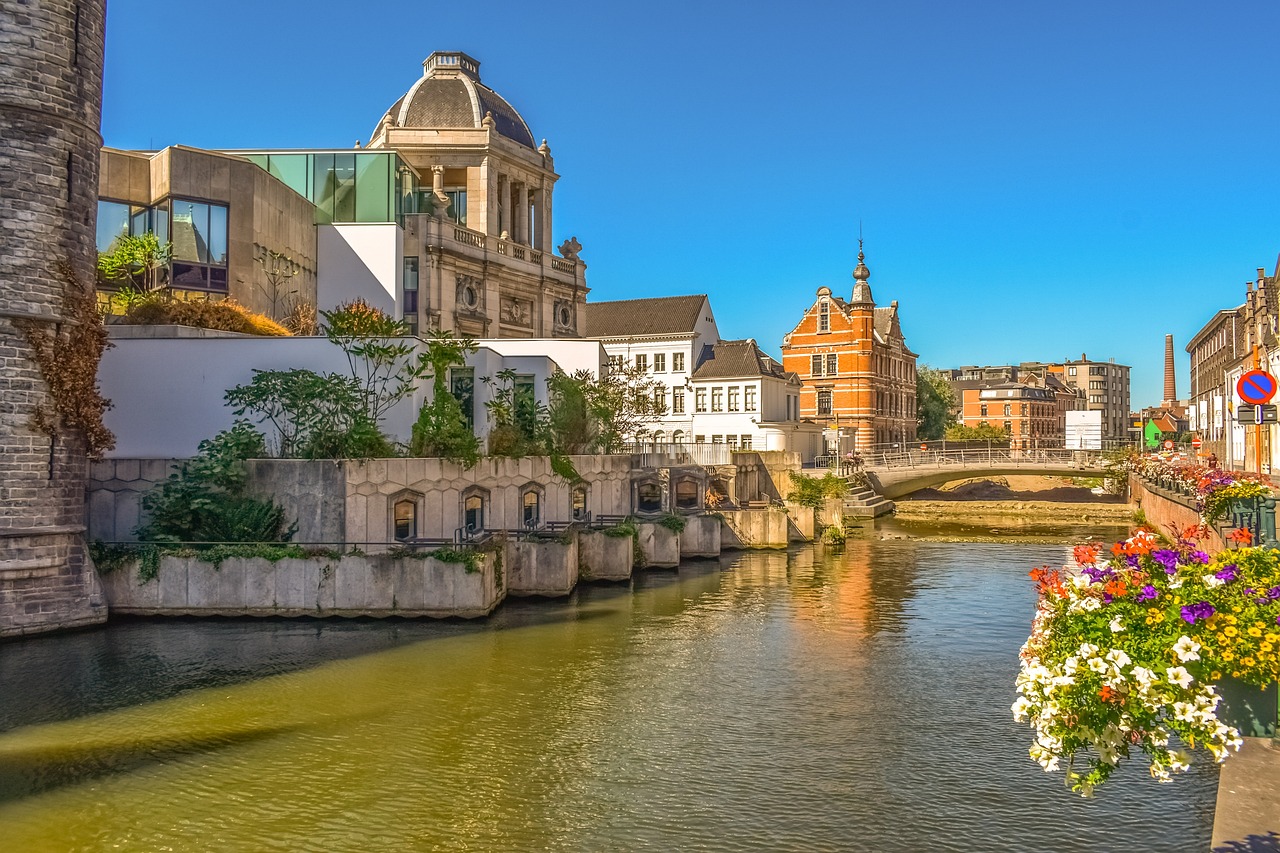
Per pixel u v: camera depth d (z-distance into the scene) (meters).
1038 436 136.38
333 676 19.20
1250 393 27.28
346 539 24.34
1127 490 63.78
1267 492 24.05
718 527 39.34
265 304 37.69
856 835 12.20
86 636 21.91
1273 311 54.59
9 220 20.72
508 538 28.44
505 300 54.38
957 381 165.00
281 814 12.73
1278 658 7.08
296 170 45.50
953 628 24.86
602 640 22.92
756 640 23.23
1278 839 7.08
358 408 26.91
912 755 15.12
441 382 28.08
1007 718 17.08
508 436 31.36
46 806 12.94
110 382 26.97
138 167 34.94
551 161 62.28
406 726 16.33
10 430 20.84
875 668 20.58
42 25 21.16
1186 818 12.64
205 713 16.80
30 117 20.98
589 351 43.78
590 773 14.27
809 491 50.25
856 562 38.41
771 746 15.52
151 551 23.52
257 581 23.58
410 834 12.16
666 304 78.00
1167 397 158.12
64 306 21.55
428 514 26.34
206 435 26.83
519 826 12.44
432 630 23.19
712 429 73.56
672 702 17.94
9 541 20.97
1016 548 43.50
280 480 24.58
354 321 29.14
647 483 38.69
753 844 11.95
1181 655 7.05
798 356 87.81
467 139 55.31
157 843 11.89
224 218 35.50
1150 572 7.99
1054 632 8.07
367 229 42.81
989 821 12.62
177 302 30.72
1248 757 8.50
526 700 17.92
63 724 16.11
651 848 11.83
